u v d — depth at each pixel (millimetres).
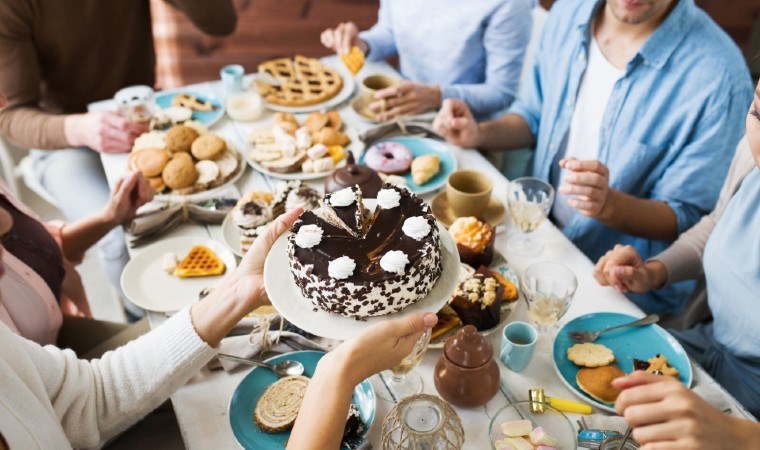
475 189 1646
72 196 2283
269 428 1121
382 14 2518
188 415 1184
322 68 2297
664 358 1242
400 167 1801
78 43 2285
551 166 2057
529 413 1099
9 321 1355
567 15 1924
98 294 2707
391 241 1141
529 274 1362
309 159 1839
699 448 866
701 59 1650
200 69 3697
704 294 1677
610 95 1801
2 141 2773
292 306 1103
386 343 989
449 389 1154
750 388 1413
